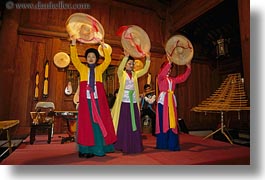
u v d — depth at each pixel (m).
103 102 2.22
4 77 4.03
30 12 4.55
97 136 2.12
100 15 5.22
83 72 2.21
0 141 3.92
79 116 2.11
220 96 3.76
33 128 3.04
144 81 5.48
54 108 4.06
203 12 4.75
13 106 4.18
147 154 2.34
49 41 4.62
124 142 2.38
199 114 6.39
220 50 6.07
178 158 2.17
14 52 4.21
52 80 4.56
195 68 6.63
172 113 2.66
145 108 4.41
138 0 5.66
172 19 5.92
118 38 5.26
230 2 4.82
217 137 5.08
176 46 2.98
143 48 2.70
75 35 2.23
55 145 2.91
